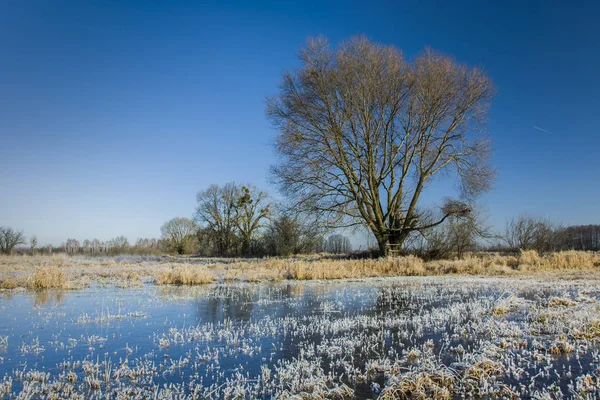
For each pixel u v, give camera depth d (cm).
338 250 4816
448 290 1542
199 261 4256
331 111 2869
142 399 511
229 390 530
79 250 7825
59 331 893
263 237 5312
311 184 2936
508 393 514
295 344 776
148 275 2312
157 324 966
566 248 3919
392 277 2181
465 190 2988
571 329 805
